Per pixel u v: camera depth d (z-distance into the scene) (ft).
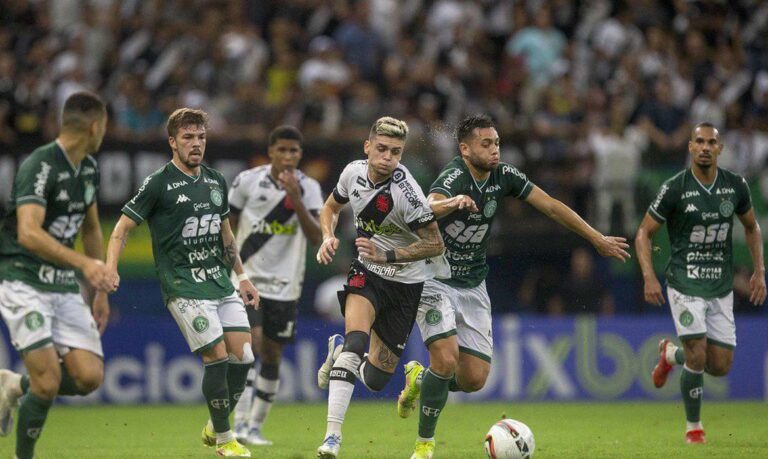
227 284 92.32
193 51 207.92
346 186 86.43
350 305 85.81
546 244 185.06
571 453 96.37
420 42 217.97
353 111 194.29
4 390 83.25
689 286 106.32
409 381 92.38
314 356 165.07
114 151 172.14
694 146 106.42
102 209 172.55
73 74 193.88
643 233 108.99
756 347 171.73
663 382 115.03
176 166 90.12
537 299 186.91
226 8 217.36
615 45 221.87
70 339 75.97
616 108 188.34
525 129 187.21
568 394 168.76
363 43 208.64
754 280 109.81
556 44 221.87
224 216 92.58
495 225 184.75
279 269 114.32
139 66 205.87
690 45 226.58
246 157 175.63
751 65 223.51
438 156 179.83
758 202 189.78
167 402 160.66
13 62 199.93
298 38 214.48
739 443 105.91
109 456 95.20
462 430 124.98
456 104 198.49
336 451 81.05
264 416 112.78
